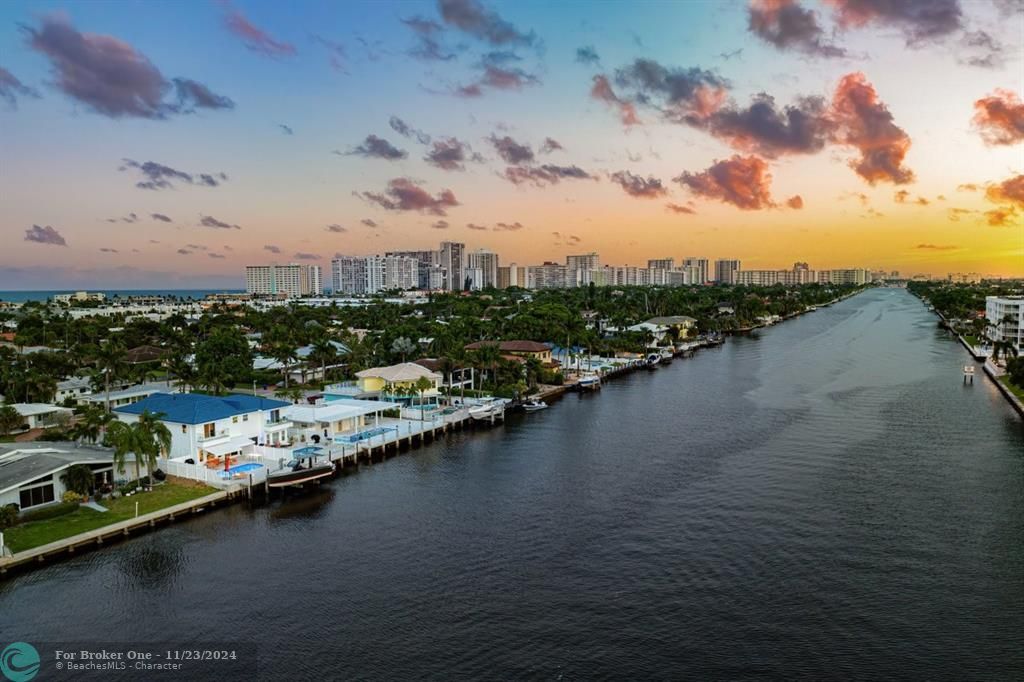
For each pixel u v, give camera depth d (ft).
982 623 152.66
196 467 248.32
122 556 190.19
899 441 307.99
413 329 613.93
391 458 296.10
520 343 544.62
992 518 213.46
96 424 264.52
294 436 313.73
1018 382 401.90
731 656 140.87
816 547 192.44
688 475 261.44
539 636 149.07
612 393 459.73
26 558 180.65
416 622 155.33
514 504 232.12
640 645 145.28
